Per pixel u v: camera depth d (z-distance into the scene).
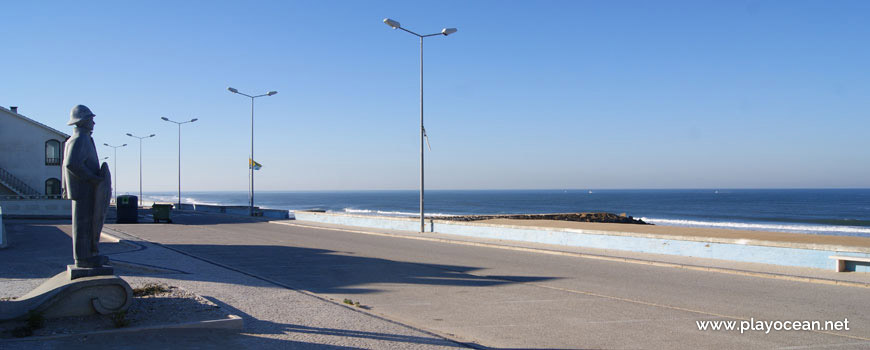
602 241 18.22
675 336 7.36
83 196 7.18
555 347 6.84
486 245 20.33
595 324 8.05
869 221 68.94
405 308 9.21
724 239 15.05
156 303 8.05
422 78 25.64
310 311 8.40
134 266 12.95
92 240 7.31
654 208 117.00
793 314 8.71
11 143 41.75
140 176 73.88
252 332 6.95
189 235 24.77
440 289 11.05
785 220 74.00
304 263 15.16
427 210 111.06
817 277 11.91
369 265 14.78
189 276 11.84
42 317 6.66
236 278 11.79
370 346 6.50
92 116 7.15
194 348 6.09
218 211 53.75
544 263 15.25
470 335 7.44
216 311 7.65
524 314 8.75
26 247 17.78
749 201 155.75
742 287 11.27
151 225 31.69
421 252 18.20
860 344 6.98
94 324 6.73
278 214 43.38
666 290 10.91
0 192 41.25
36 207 37.34
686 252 15.90
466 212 102.19
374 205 149.25
